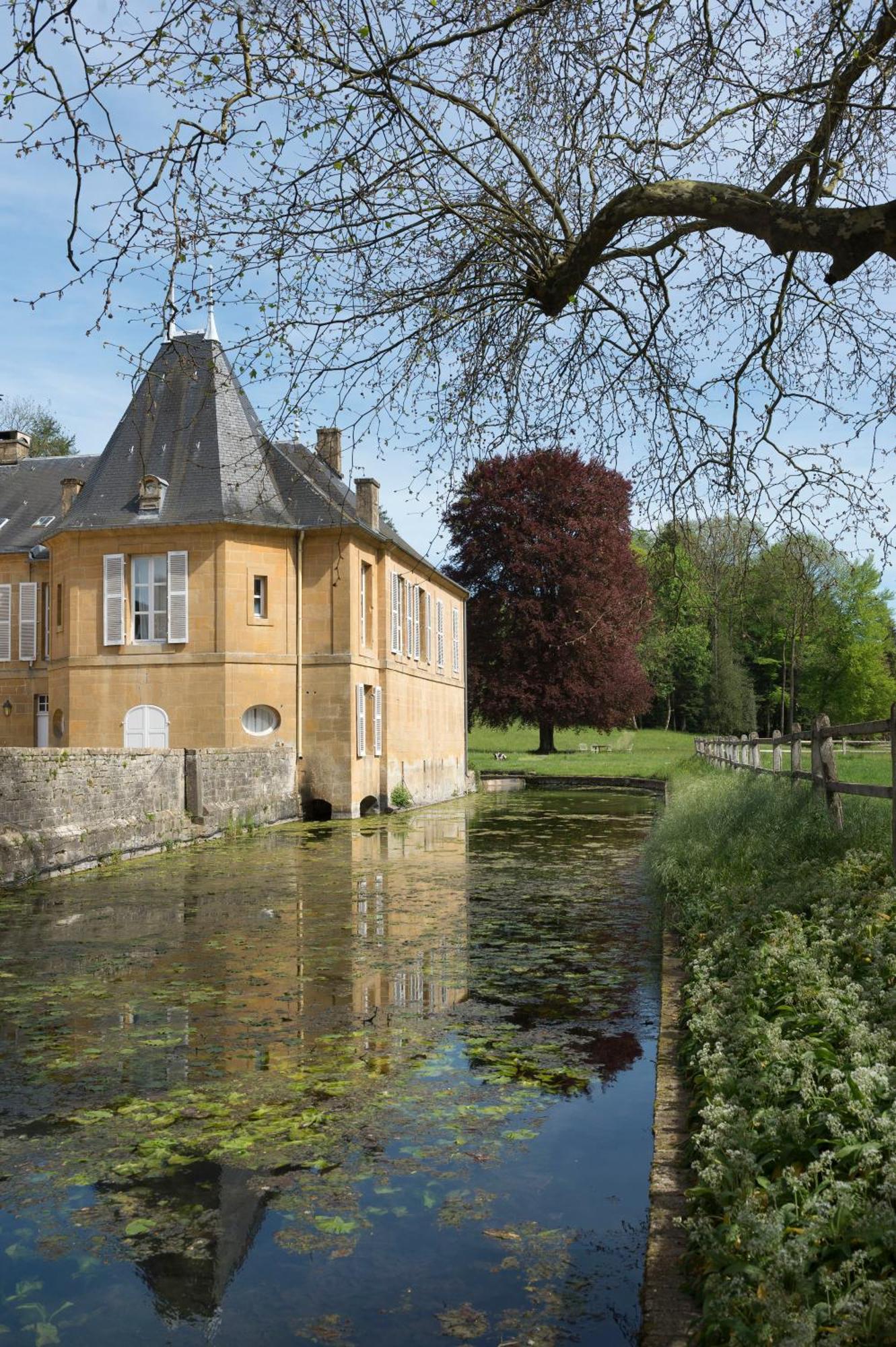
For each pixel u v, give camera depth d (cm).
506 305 698
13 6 439
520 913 1084
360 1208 406
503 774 4009
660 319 705
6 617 2928
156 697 2331
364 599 2478
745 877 884
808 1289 263
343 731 2353
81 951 893
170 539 2339
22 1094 537
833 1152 320
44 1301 343
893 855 724
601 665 4244
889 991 468
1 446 3347
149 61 486
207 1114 507
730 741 2373
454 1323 326
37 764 1348
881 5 545
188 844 1767
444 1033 647
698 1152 391
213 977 800
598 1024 664
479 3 576
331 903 1147
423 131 567
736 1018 500
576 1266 361
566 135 662
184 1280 354
